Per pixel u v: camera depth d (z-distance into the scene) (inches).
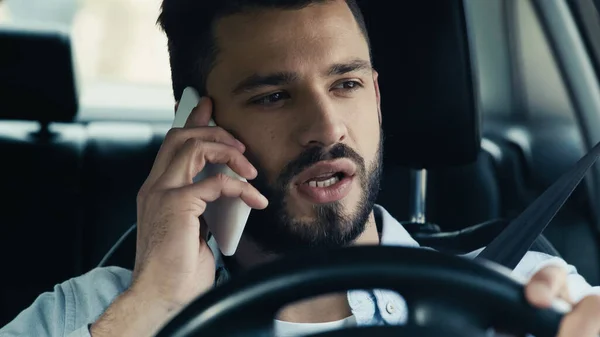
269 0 60.5
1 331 66.9
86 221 96.8
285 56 59.9
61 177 98.2
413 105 78.0
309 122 59.1
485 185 102.3
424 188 84.9
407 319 32.7
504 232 56.1
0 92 98.8
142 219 59.9
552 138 106.6
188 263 58.4
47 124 101.4
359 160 60.1
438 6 74.9
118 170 99.3
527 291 32.7
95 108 116.9
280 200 60.7
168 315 58.6
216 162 60.2
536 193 105.0
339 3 61.2
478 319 32.5
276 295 31.6
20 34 98.4
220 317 31.7
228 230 60.1
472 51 76.5
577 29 100.1
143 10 130.6
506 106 113.0
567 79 100.7
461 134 78.5
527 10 110.6
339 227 60.2
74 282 69.7
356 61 60.5
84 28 128.7
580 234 100.6
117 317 58.1
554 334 33.0
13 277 94.3
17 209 96.3
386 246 32.6
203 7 63.6
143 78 126.3
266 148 60.8
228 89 62.1
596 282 100.0
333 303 61.6
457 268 32.3
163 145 61.4
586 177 100.4
